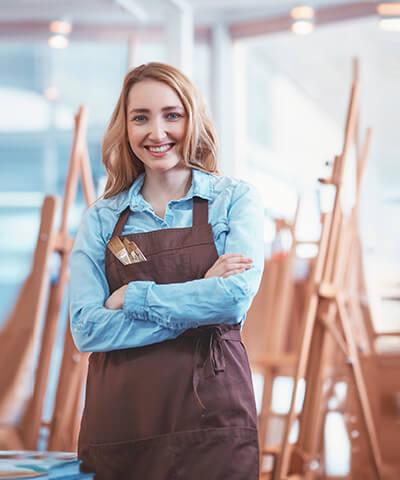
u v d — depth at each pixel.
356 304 4.69
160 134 1.94
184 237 1.93
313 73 6.12
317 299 3.82
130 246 1.94
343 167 3.84
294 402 3.74
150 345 1.85
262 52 6.15
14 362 3.73
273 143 6.26
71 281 2.00
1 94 7.52
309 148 6.22
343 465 5.35
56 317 3.88
